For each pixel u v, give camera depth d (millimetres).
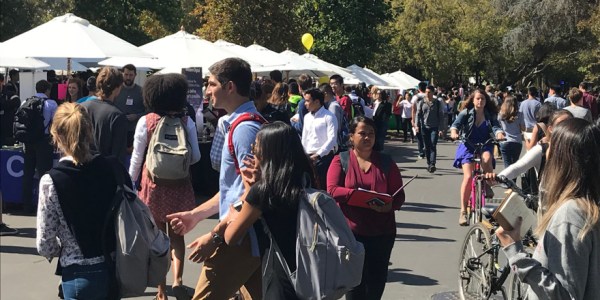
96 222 3930
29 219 9539
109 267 3947
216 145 4762
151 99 5965
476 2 47312
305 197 3715
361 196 5152
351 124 5473
